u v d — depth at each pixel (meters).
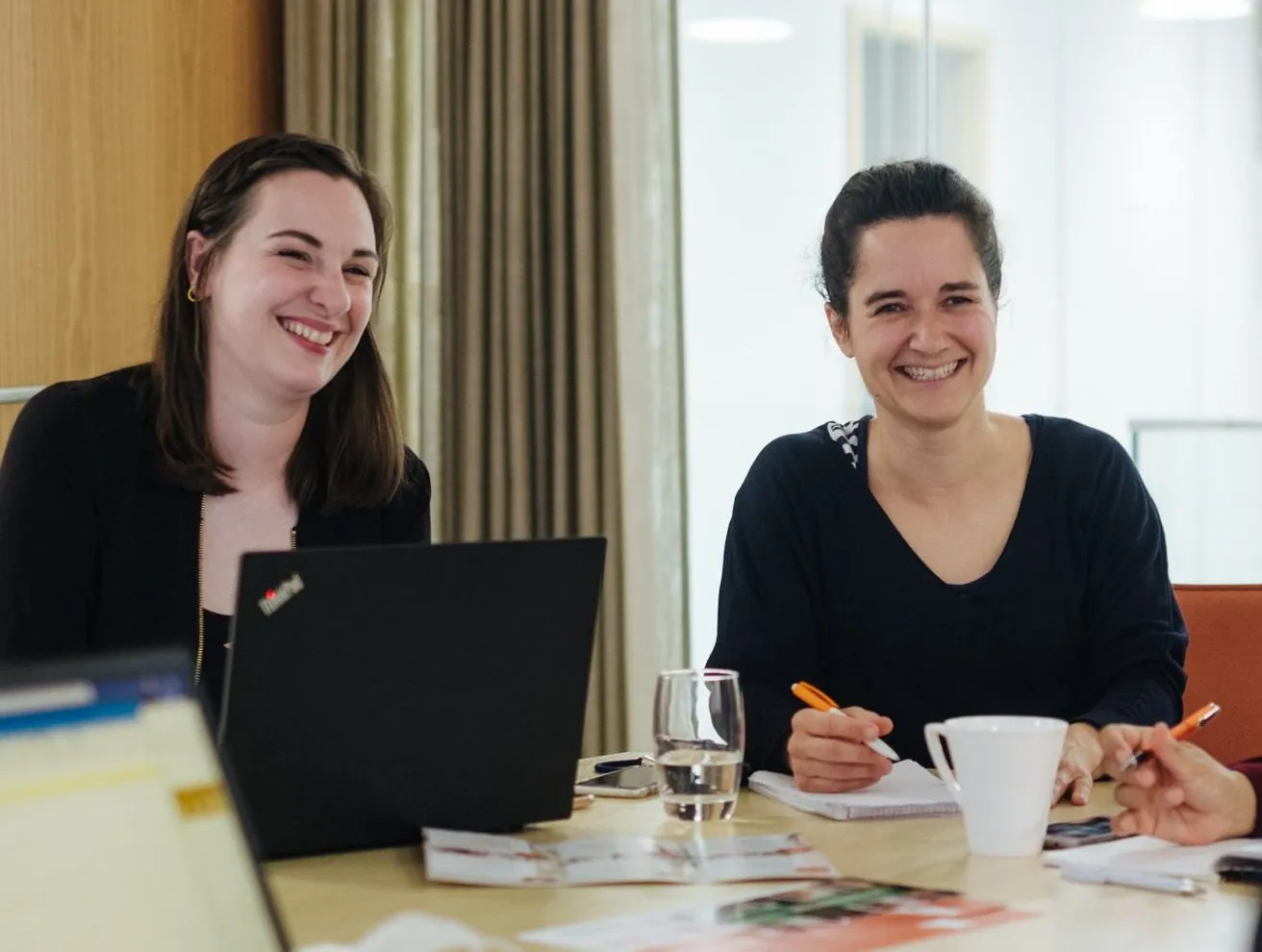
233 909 0.81
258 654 1.26
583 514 3.54
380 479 2.05
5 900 0.76
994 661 1.90
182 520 1.96
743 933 1.06
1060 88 3.62
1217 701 1.91
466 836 1.33
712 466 3.79
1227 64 3.52
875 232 1.87
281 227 1.96
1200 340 3.55
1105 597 1.90
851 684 1.94
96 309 3.18
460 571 1.33
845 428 2.02
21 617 1.90
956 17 3.67
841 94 3.73
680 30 3.76
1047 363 3.62
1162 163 3.56
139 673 0.83
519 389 3.58
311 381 1.95
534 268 3.57
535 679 1.38
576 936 1.06
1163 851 1.31
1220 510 3.54
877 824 1.46
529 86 3.57
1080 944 1.03
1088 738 1.62
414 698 1.33
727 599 1.97
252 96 3.53
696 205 3.78
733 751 1.47
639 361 3.53
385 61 3.50
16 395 3.01
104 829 0.79
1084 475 1.94
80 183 3.15
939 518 1.95
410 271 3.51
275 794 1.30
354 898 1.18
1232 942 1.03
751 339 3.77
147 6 3.27
